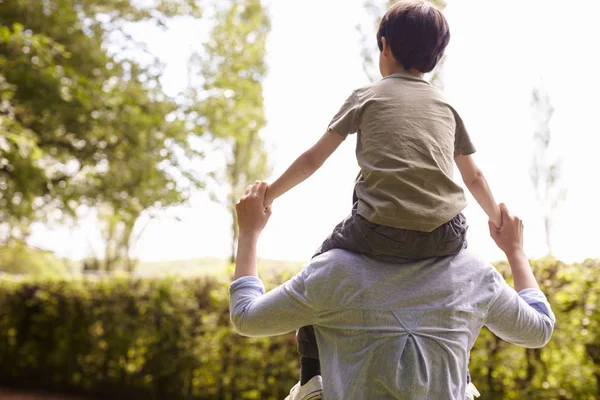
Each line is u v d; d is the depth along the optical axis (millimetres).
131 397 7172
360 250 1472
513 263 1768
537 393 4113
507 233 1790
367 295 1422
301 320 1480
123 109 8328
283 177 1630
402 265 1461
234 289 1604
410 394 1367
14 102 7512
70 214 9625
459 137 1619
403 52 1625
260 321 1502
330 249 1534
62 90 7316
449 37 1676
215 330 6379
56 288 7773
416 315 1415
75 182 8586
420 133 1476
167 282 6863
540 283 4137
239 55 10203
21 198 8695
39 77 7191
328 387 1434
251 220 1673
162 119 9055
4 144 6141
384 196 1437
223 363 6246
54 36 8531
